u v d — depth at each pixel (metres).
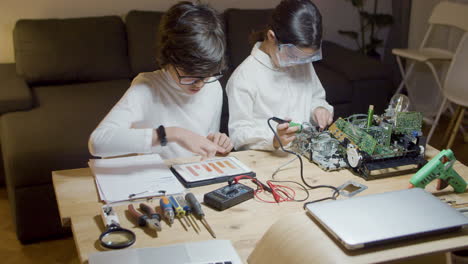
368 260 0.91
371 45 4.22
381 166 1.41
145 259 0.98
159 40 1.37
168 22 1.32
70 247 2.31
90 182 1.35
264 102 1.85
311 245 0.95
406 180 1.40
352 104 3.42
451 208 1.05
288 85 1.89
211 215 1.20
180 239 1.09
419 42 4.16
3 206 2.67
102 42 3.23
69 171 1.42
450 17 3.43
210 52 1.29
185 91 1.58
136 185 1.31
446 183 1.32
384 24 4.12
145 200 1.25
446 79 3.05
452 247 0.97
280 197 1.29
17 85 2.83
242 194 1.26
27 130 2.44
